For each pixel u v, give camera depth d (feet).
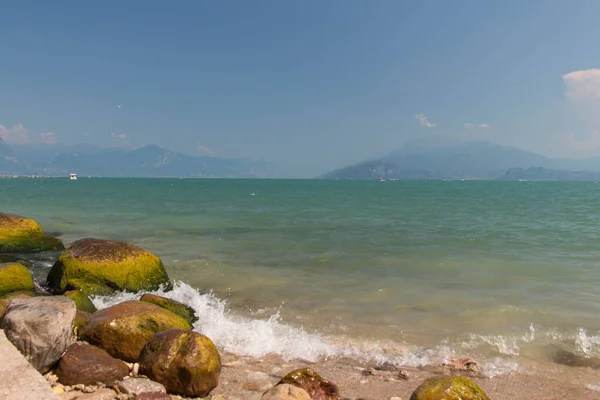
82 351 22.63
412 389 23.66
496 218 109.81
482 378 25.66
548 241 72.18
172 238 73.56
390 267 53.06
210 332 32.14
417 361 28.07
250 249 64.44
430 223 97.96
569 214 121.60
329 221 100.63
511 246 67.31
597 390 24.09
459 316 35.83
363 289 43.70
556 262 55.47
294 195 233.96
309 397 20.62
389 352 29.40
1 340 19.24
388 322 34.71
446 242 71.05
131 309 27.27
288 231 83.41
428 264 54.49
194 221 96.84
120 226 86.02
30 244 57.00
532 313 36.37
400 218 108.88
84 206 129.80
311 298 40.98
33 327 20.57
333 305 38.91
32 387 16.83
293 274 49.80
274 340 31.17
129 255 41.83
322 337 31.81
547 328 33.30
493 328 33.40
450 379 19.47
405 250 63.98
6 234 55.83
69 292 36.70
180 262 55.06
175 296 40.78
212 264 54.29
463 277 48.19
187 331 23.80
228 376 25.02
